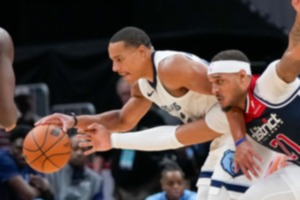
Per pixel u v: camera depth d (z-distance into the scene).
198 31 19.03
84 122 11.99
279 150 10.66
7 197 15.14
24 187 15.11
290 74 10.05
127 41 11.23
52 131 11.40
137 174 16.72
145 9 19.95
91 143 11.72
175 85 10.98
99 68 20.03
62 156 11.36
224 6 19.16
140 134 11.64
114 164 16.91
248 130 10.64
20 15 21.67
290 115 10.27
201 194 11.72
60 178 16.84
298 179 10.57
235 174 11.24
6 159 15.14
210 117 11.01
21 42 21.58
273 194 10.52
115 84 19.89
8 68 8.81
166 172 15.97
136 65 11.30
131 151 16.75
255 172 10.38
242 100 10.45
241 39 19.45
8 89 8.73
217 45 19.48
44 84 20.38
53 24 21.42
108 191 18.55
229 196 11.23
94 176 17.08
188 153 17.14
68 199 16.78
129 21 20.86
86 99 20.12
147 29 19.86
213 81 10.50
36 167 11.38
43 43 21.39
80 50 20.19
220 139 11.53
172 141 11.34
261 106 10.32
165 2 19.66
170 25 19.50
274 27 19.28
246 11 19.19
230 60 10.39
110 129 12.27
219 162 11.41
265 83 10.28
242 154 10.34
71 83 20.16
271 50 19.62
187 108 11.34
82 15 21.28
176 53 11.09
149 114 16.91
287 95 10.24
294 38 9.79
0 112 8.70
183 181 15.98
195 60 10.99
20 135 15.28
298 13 9.57
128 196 16.83
